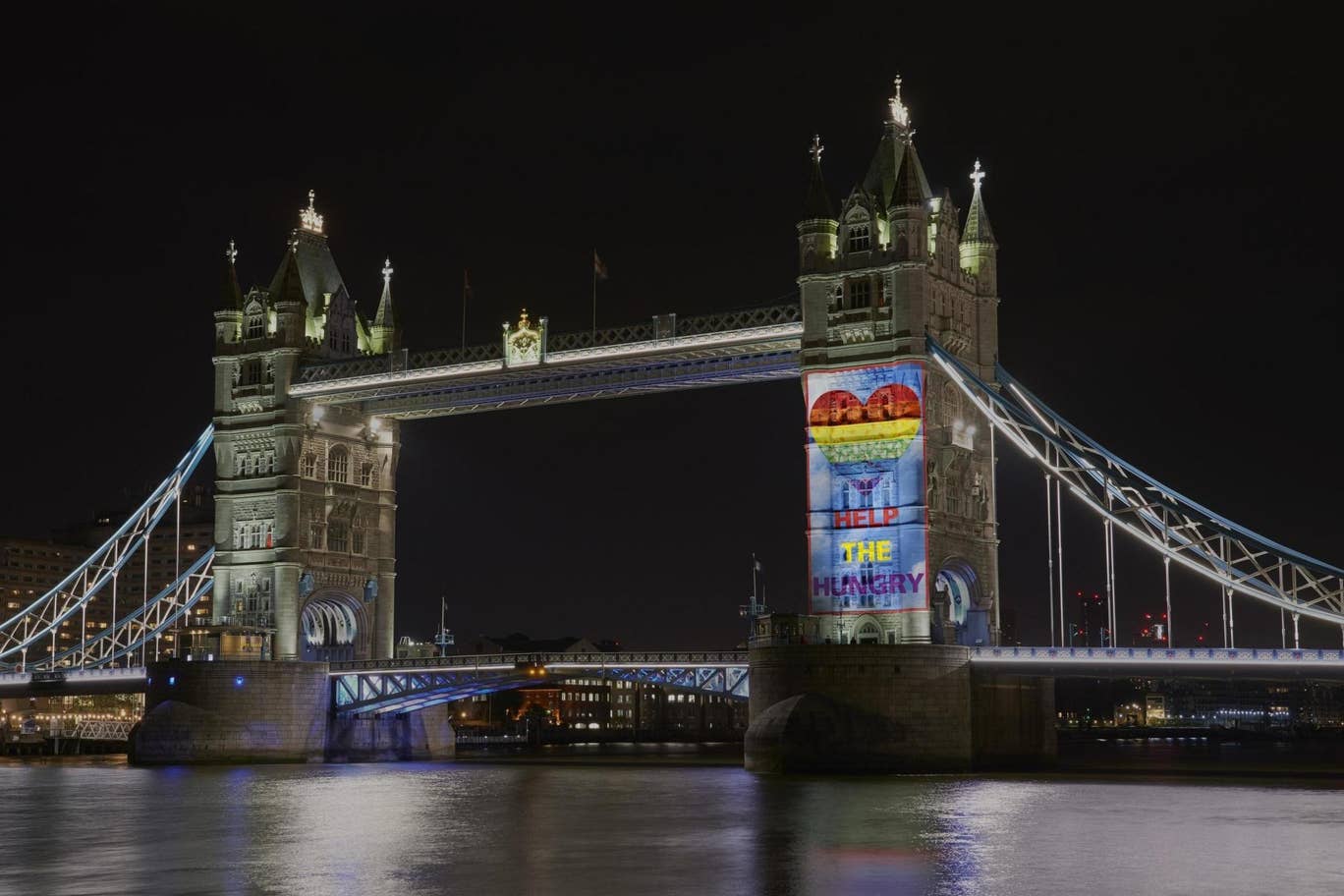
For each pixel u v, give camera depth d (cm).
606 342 14488
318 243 17025
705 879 6372
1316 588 11981
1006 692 13288
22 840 8044
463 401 15800
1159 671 12081
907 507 12850
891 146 13688
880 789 10862
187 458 17188
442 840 7862
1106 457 13075
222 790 11612
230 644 15662
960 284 13812
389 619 16912
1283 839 7694
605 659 14700
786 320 13612
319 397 16138
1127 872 6544
